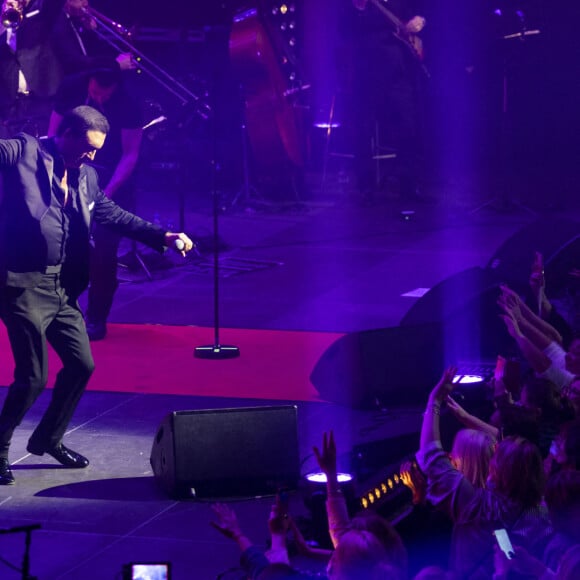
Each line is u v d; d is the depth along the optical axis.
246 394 27.47
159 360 30.27
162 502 21.14
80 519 20.34
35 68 36.38
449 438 21.94
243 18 43.94
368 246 42.22
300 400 26.98
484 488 17.23
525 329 22.45
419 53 46.88
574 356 21.31
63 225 21.75
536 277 24.56
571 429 17.20
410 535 18.83
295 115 45.28
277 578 13.95
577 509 14.55
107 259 31.69
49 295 21.95
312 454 23.39
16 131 36.69
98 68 31.70
